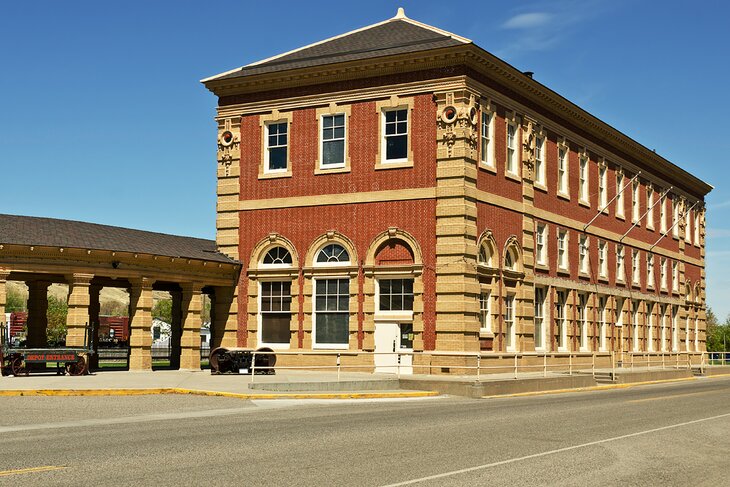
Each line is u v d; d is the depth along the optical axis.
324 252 36.66
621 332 49.56
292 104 37.72
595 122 45.16
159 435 15.80
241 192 38.47
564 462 13.16
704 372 52.97
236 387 26.28
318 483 11.03
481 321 35.16
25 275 33.69
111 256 32.06
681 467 13.08
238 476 11.44
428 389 29.23
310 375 32.66
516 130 38.50
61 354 29.91
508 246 36.91
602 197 47.69
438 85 34.59
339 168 36.38
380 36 37.81
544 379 32.12
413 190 34.78
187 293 35.94
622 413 21.73
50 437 15.55
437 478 11.53
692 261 62.66
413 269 34.41
